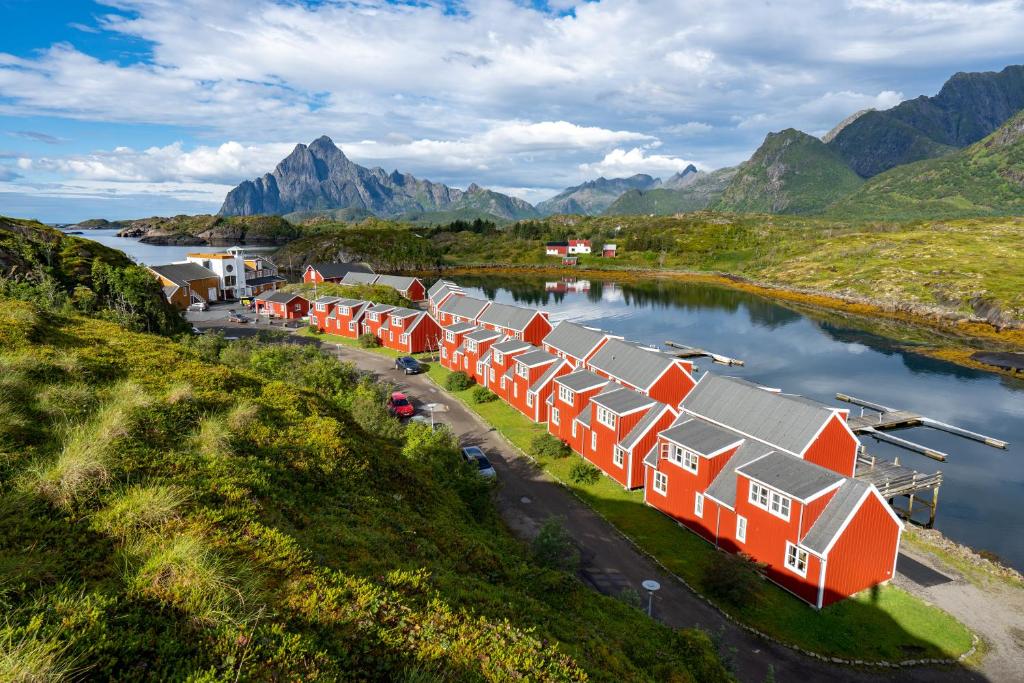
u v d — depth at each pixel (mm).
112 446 14078
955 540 36875
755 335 98375
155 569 9906
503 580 17219
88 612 8609
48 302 42719
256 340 62312
